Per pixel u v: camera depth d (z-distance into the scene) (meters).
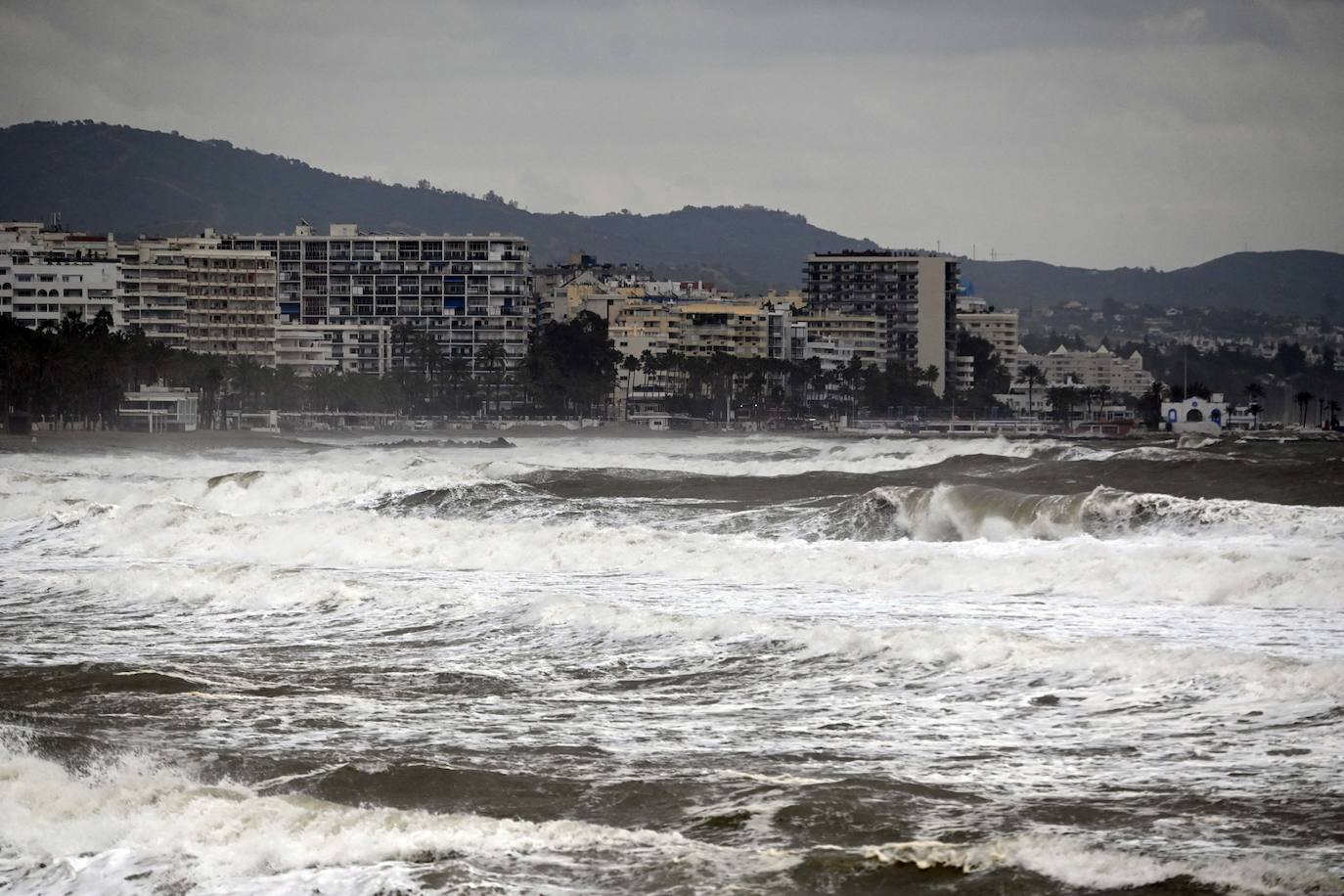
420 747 65.25
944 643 81.25
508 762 62.31
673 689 77.62
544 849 48.94
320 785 58.50
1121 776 57.19
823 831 51.09
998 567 115.56
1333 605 97.44
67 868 48.97
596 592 115.44
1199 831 49.78
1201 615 95.56
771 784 57.19
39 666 86.12
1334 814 51.09
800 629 87.88
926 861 46.72
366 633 98.19
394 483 194.88
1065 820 51.69
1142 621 93.44
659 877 46.25
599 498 194.62
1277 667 70.62
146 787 56.88
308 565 139.12
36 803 54.91
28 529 162.62
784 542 140.88
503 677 82.00
